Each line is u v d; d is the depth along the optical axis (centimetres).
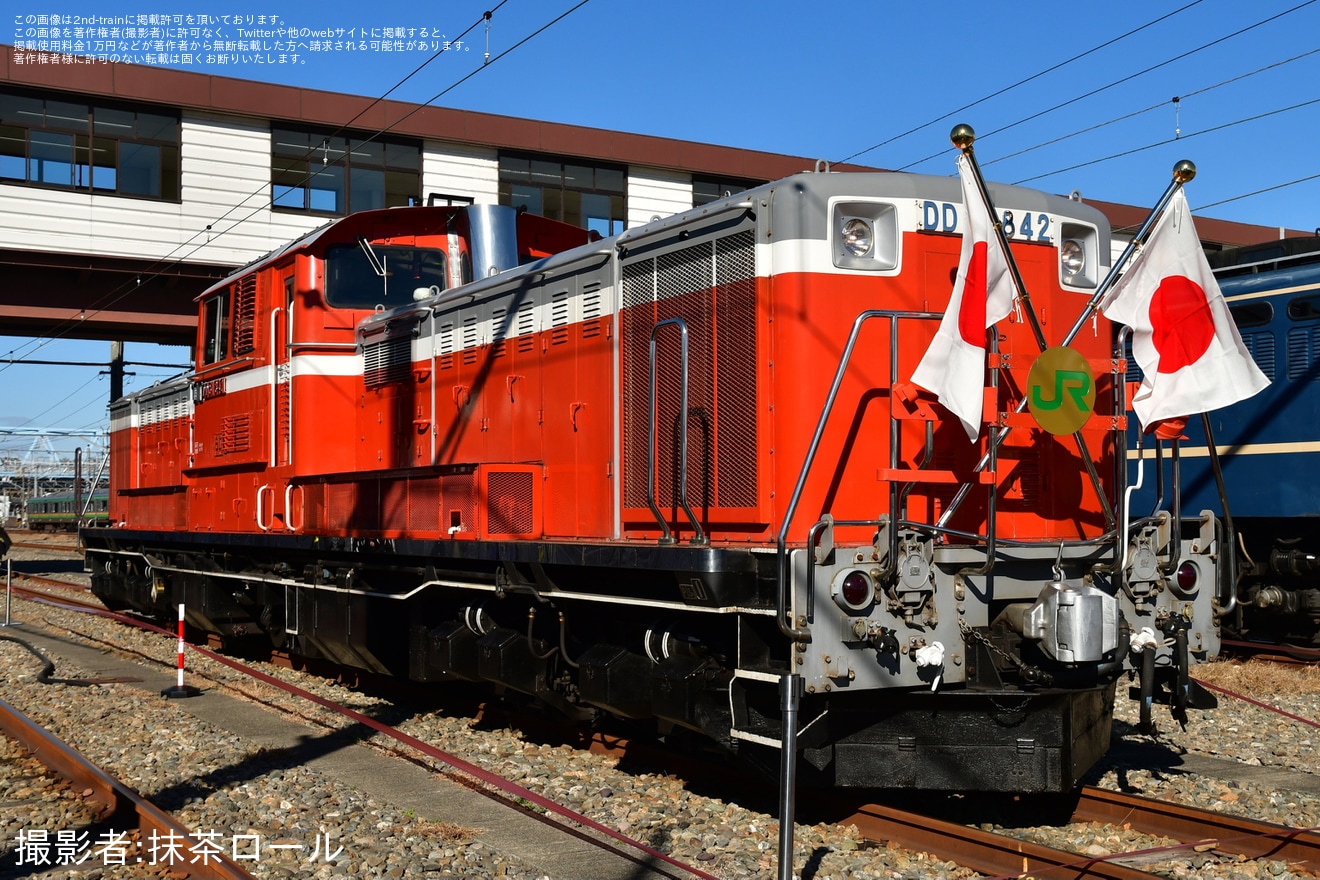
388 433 952
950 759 545
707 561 534
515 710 830
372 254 992
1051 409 543
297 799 619
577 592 668
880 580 521
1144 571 596
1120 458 590
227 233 2077
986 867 500
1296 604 1176
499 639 738
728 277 616
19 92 1939
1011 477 613
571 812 576
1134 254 589
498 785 630
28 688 989
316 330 982
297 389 979
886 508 589
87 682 1016
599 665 651
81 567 2709
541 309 773
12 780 673
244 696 950
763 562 528
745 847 529
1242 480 1154
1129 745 741
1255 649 1150
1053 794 608
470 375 847
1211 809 597
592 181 2373
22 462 7169
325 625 959
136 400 1470
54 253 1961
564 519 739
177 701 934
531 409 777
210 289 1182
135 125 2023
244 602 1150
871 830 550
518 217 962
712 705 578
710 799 608
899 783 545
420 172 2225
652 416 632
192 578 1228
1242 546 1198
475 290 839
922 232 597
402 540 813
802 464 567
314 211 2147
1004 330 605
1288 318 1123
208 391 1186
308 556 996
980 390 531
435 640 802
